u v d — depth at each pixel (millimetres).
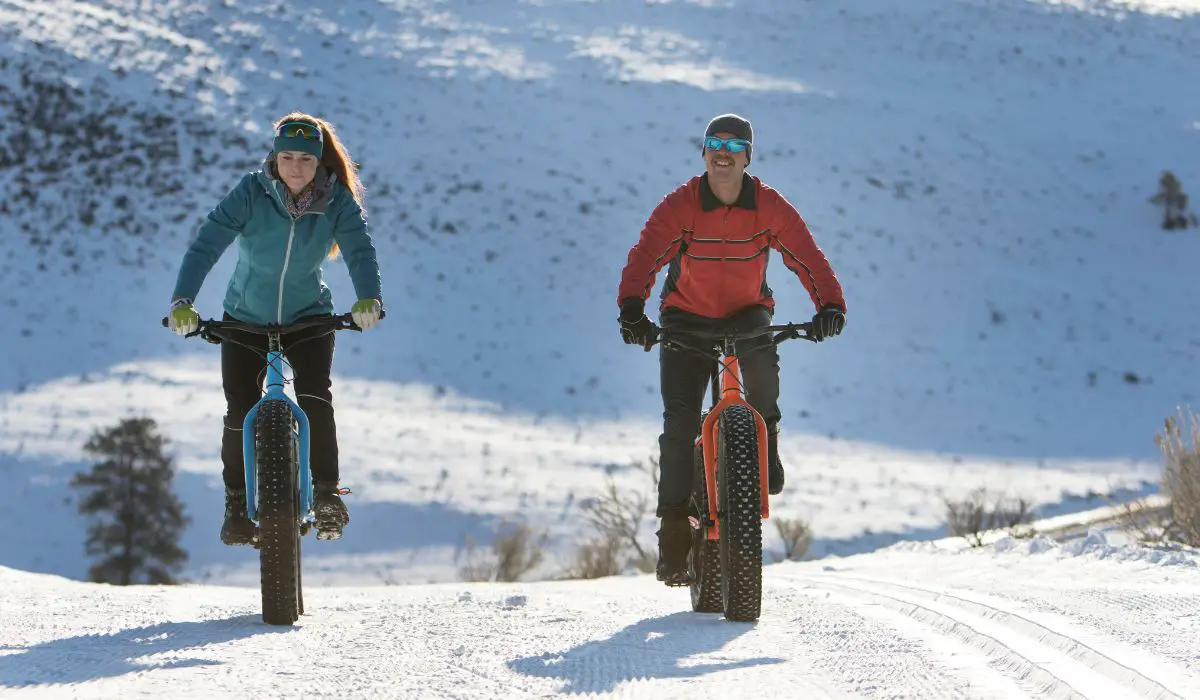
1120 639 17922
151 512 140750
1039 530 58031
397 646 19469
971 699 14391
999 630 19484
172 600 30688
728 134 25234
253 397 25188
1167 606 21938
